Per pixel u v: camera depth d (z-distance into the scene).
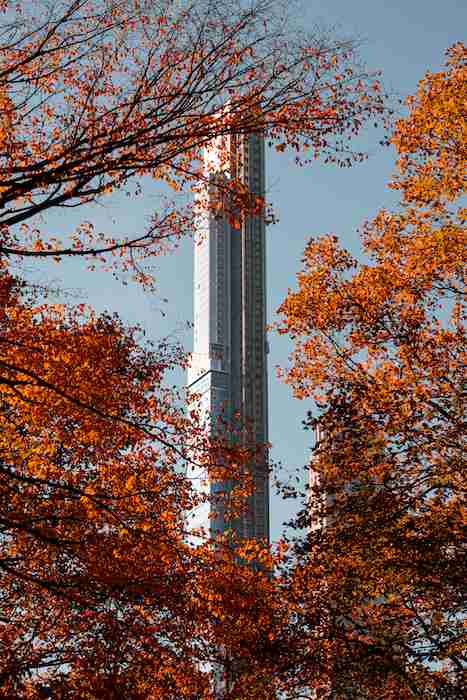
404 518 19.89
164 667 15.62
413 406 20.23
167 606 15.48
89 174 12.98
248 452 20.78
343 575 20.14
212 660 17.38
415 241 21.59
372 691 19.95
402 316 21.47
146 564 16.14
